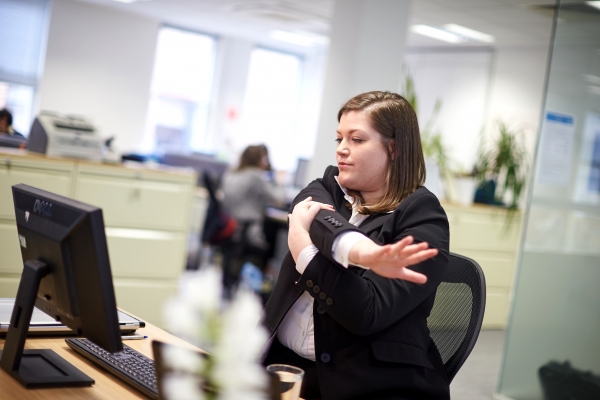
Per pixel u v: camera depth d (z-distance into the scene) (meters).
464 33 6.88
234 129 9.91
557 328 3.33
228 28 9.09
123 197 3.83
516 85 7.19
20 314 1.20
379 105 1.43
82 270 1.10
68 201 1.13
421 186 1.47
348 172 1.44
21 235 1.29
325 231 1.25
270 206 6.16
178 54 9.51
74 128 3.83
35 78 8.48
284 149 10.52
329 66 4.79
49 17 8.39
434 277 1.30
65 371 1.21
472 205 5.50
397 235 1.36
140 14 8.84
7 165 3.45
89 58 8.69
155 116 9.48
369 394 1.30
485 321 5.55
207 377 0.78
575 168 3.26
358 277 1.25
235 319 0.79
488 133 7.38
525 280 3.47
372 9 4.58
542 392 3.36
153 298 3.97
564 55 3.31
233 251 5.66
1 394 1.08
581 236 3.25
